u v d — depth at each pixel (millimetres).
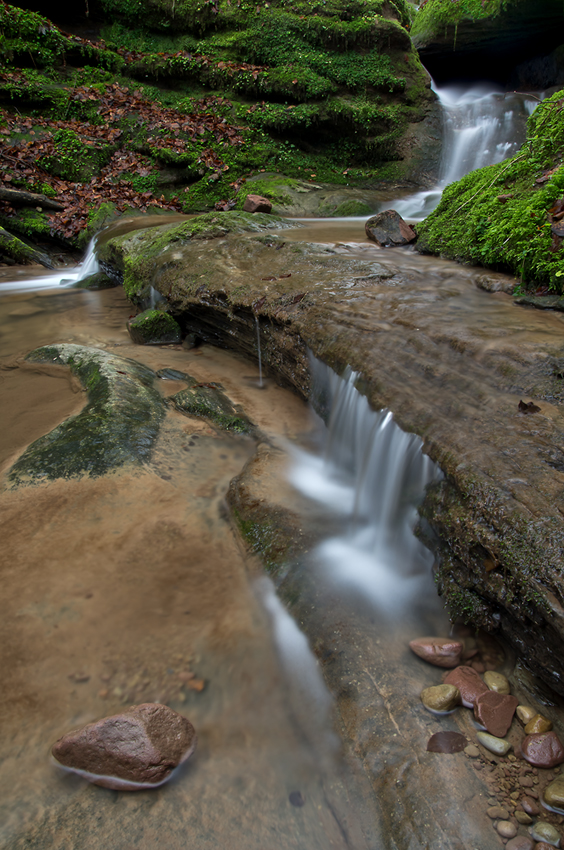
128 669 2248
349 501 3354
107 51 13656
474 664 2271
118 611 2521
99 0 14062
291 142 13383
